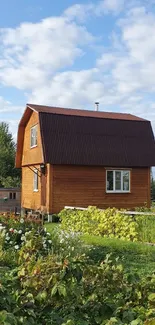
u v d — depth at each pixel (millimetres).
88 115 21781
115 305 2930
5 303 2721
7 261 6418
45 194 20234
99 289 3100
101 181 20672
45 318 2898
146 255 9031
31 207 22781
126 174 21344
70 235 9164
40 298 2891
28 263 3494
